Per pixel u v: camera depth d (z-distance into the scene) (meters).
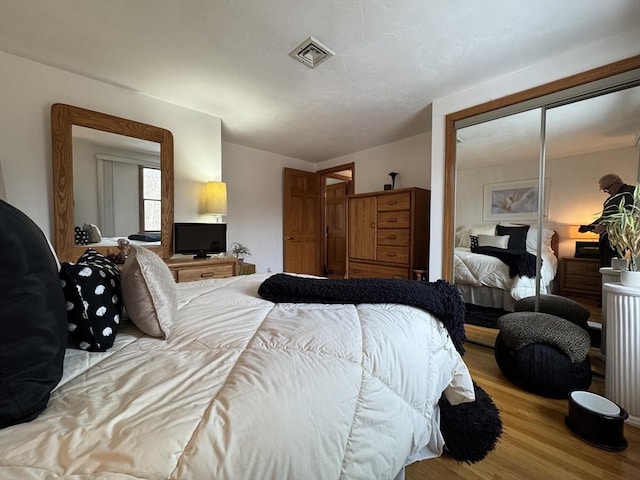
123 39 1.81
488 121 2.38
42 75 2.10
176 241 2.68
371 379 0.79
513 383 1.80
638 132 1.87
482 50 1.93
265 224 4.52
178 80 2.32
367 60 2.04
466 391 1.24
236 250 3.86
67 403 0.56
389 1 1.51
